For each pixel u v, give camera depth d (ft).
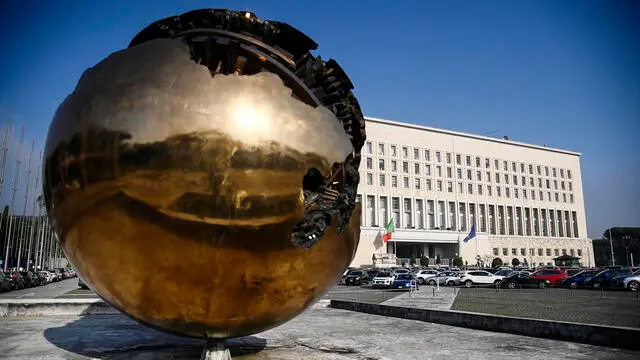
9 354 22.80
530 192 292.40
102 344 25.67
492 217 278.46
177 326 14.93
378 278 111.14
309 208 14.30
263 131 13.24
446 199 264.31
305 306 15.94
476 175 276.21
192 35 15.42
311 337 28.71
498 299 68.28
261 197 13.07
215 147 12.84
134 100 13.34
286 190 13.37
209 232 12.91
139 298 14.25
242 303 14.16
